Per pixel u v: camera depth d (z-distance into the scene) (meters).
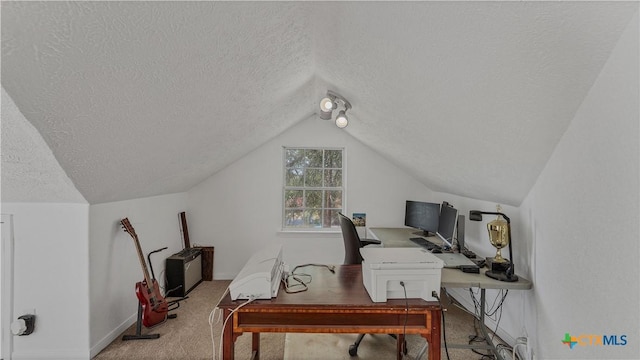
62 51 0.91
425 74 1.42
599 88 1.07
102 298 2.15
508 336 2.17
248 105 2.18
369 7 1.18
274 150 3.78
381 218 3.81
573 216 1.37
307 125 3.80
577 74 1.03
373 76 1.76
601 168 1.15
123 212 2.42
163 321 2.51
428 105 1.69
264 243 3.76
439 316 1.43
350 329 1.42
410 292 1.47
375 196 3.81
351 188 3.81
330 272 1.90
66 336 2.01
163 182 2.68
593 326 1.25
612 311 1.13
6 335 1.99
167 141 1.93
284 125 3.39
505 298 2.22
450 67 1.26
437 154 2.34
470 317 2.66
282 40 1.58
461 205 3.04
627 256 1.05
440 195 3.58
